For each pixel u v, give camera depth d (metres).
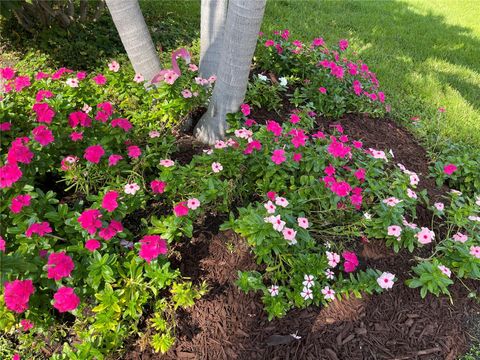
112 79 3.27
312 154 2.93
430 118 4.59
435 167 3.55
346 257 2.49
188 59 3.51
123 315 2.14
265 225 2.36
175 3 6.21
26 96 3.09
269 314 2.34
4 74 3.08
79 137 2.64
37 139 2.44
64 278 2.13
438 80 5.51
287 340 2.30
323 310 2.44
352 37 6.44
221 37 3.36
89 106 3.06
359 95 4.04
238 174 2.77
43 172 2.63
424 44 6.80
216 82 3.06
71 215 2.31
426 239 2.64
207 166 2.78
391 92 4.94
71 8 4.88
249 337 2.30
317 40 4.23
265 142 2.92
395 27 7.29
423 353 2.40
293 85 4.02
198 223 2.66
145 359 2.18
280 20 6.39
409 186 3.34
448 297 2.71
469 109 4.95
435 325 2.55
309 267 2.43
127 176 2.84
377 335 2.41
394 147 3.80
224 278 2.47
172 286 2.38
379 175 3.21
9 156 2.28
